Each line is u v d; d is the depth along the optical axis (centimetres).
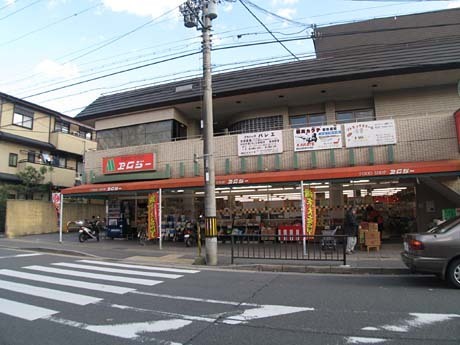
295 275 966
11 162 2706
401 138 1381
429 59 1474
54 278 924
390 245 1463
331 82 1572
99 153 1980
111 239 2008
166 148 1783
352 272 983
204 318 568
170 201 1944
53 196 1853
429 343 449
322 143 1473
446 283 805
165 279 909
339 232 1558
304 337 476
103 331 513
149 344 462
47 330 519
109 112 2034
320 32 1881
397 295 700
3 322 557
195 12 1203
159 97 1956
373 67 1522
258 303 657
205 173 1184
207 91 1207
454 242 751
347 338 470
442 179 1349
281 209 1714
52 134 3050
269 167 1537
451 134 1327
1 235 2212
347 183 1631
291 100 1795
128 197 2105
